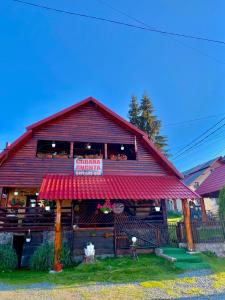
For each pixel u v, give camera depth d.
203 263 12.65
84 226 16.69
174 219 32.09
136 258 13.93
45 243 14.89
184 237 15.75
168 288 9.25
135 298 8.23
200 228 15.20
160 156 19.30
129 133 20.12
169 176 19.17
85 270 12.29
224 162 32.47
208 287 9.30
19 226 15.82
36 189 19.56
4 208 16.17
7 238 15.23
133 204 19.28
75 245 14.71
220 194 17.20
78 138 18.97
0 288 9.78
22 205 18.34
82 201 18.77
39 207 16.48
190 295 8.45
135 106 47.69
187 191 16.38
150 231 16.17
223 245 14.86
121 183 16.83
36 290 9.38
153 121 45.78
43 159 17.72
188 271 11.59
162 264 12.81
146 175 18.98
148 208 19.53
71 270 12.74
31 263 13.81
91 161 18.34
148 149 19.86
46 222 16.89
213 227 15.26
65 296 8.60
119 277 10.86
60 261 13.55
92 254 13.48
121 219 16.58
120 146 20.89
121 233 15.67
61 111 18.89
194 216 25.19
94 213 18.50
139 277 10.81
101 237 15.15
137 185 16.73
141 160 19.41
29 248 15.29
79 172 17.86
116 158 19.06
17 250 15.95
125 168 18.81
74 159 18.19
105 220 18.23
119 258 14.37
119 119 19.75
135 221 16.27
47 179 16.28
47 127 18.69
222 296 8.31
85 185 15.85
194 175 41.97
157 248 15.19
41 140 18.41
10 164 17.09
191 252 14.13
